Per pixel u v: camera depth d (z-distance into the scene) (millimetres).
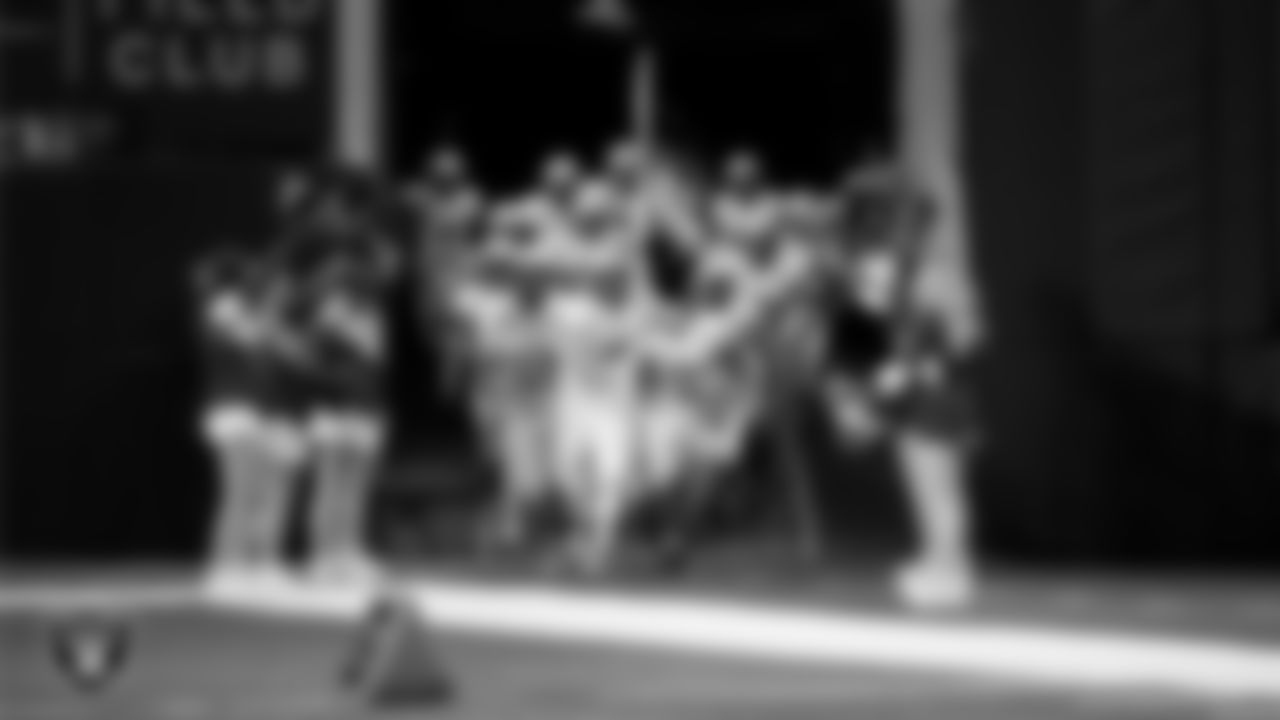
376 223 16031
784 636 12633
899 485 17406
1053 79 18047
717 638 12555
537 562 16688
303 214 15648
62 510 17312
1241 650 12039
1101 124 17953
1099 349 17828
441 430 18359
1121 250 17922
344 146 17938
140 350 17406
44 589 15094
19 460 17281
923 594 14516
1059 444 17594
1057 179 18031
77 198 17406
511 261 16688
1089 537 17453
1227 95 17688
